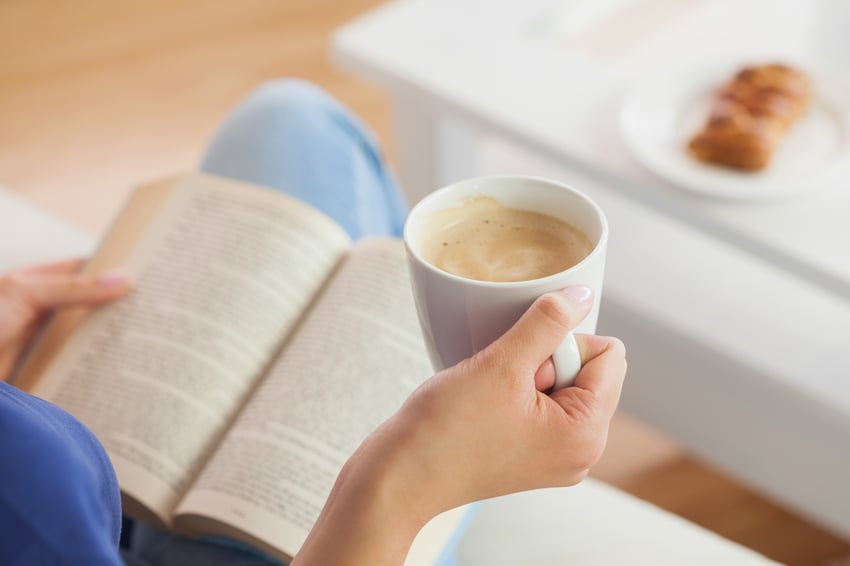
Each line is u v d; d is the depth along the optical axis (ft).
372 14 5.91
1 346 3.72
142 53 10.69
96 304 3.74
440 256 2.89
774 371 4.58
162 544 3.43
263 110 4.42
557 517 3.70
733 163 4.38
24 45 10.93
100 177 9.02
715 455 5.44
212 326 3.62
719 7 6.07
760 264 5.18
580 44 5.75
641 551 3.61
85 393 3.54
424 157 6.09
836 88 4.79
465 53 5.47
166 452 3.42
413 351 3.47
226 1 11.46
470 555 3.64
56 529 2.49
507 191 2.92
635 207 5.59
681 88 4.96
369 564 2.69
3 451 2.49
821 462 4.88
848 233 4.21
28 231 4.69
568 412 2.76
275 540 3.19
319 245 3.81
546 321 2.69
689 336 4.83
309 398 3.40
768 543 5.79
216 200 3.87
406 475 2.70
